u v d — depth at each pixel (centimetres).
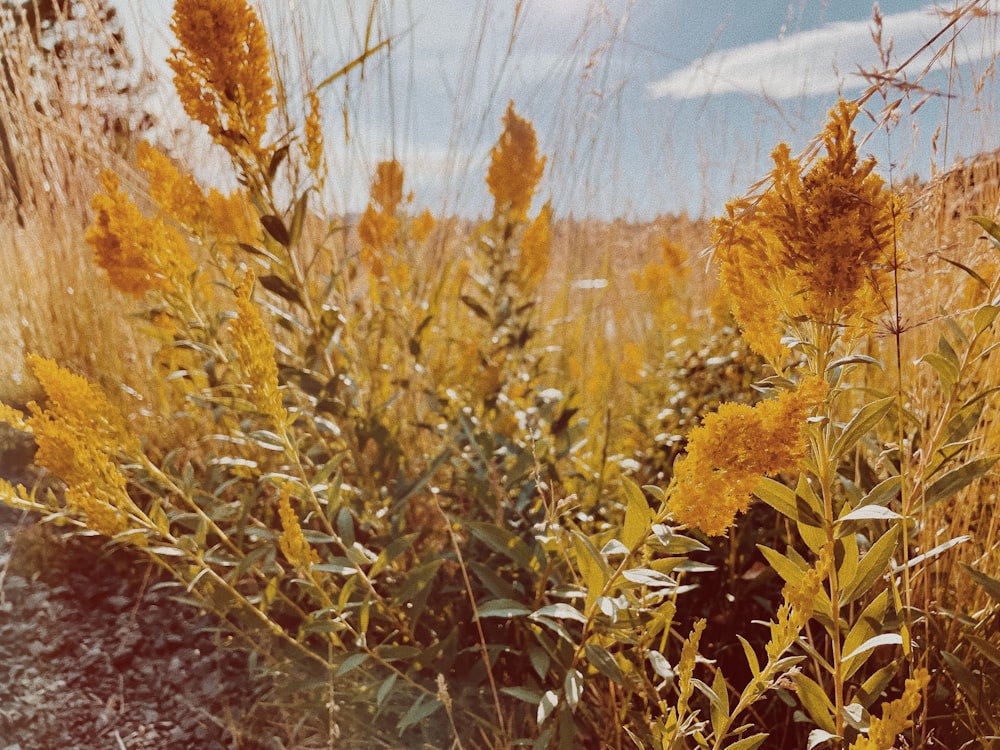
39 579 223
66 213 326
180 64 174
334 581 189
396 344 260
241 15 172
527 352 271
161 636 204
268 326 241
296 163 194
